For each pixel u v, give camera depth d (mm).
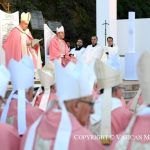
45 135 4191
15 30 17625
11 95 5941
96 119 6012
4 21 18469
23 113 5766
